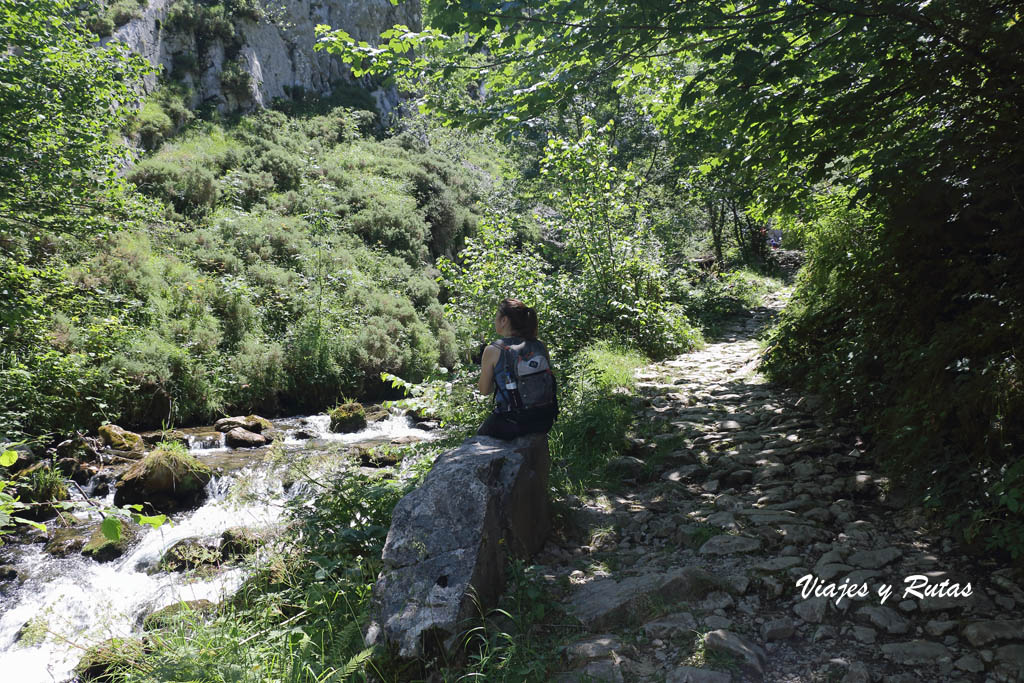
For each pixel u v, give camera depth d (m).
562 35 6.10
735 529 4.62
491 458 4.07
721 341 15.41
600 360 10.94
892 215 5.36
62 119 10.65
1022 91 4.47
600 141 14.35
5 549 7.02
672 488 5.72
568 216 14.90
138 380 11.84
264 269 17.17
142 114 22.11
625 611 3.70
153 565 6.41
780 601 3.76
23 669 5.00
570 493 5.65
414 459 6.71
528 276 13.41
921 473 4.71
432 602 3.32
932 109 5.32
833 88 5.53
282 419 13.35
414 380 16.48
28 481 8.23
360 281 18.30
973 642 3.15
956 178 4.78
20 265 11.67
